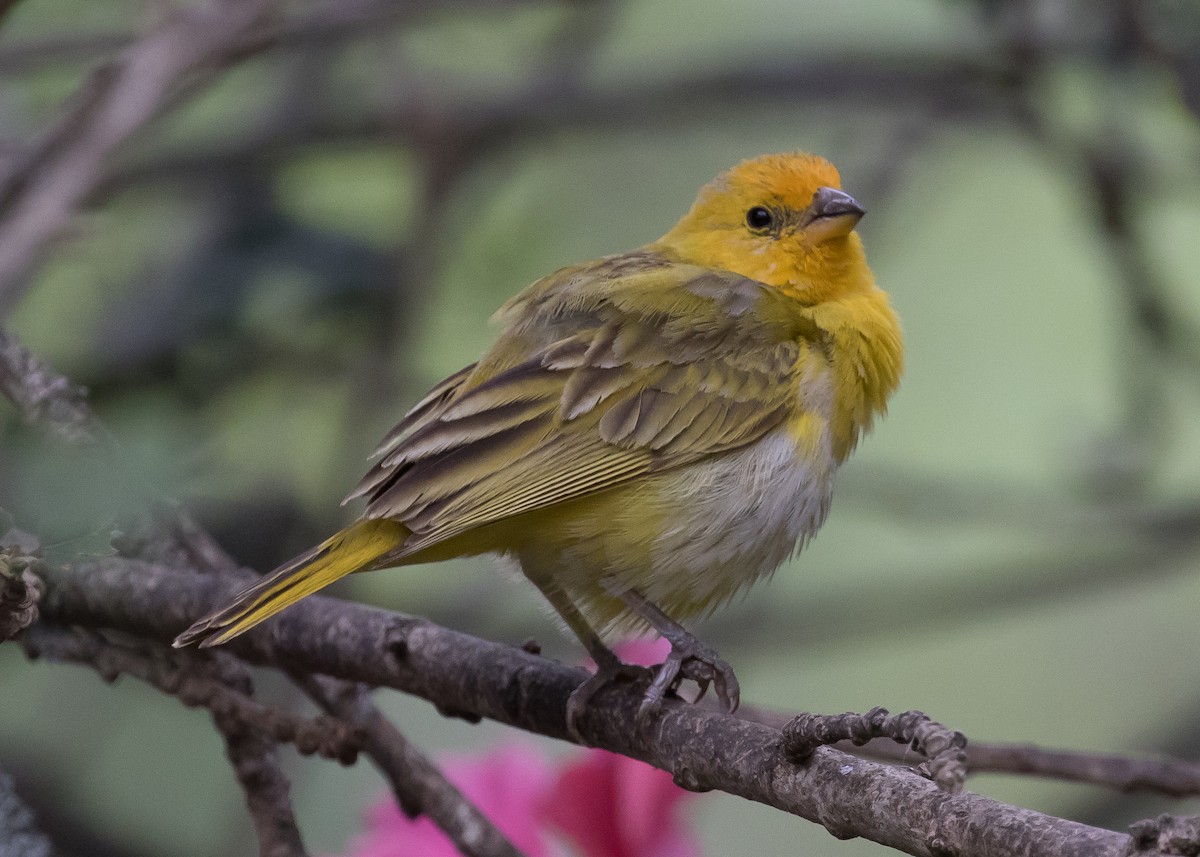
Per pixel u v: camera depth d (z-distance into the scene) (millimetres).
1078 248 15586
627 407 8195
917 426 15281
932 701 15094
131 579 7414
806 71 13852
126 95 9406
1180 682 15242
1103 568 13188
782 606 13188
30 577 6000
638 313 8539
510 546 8102
